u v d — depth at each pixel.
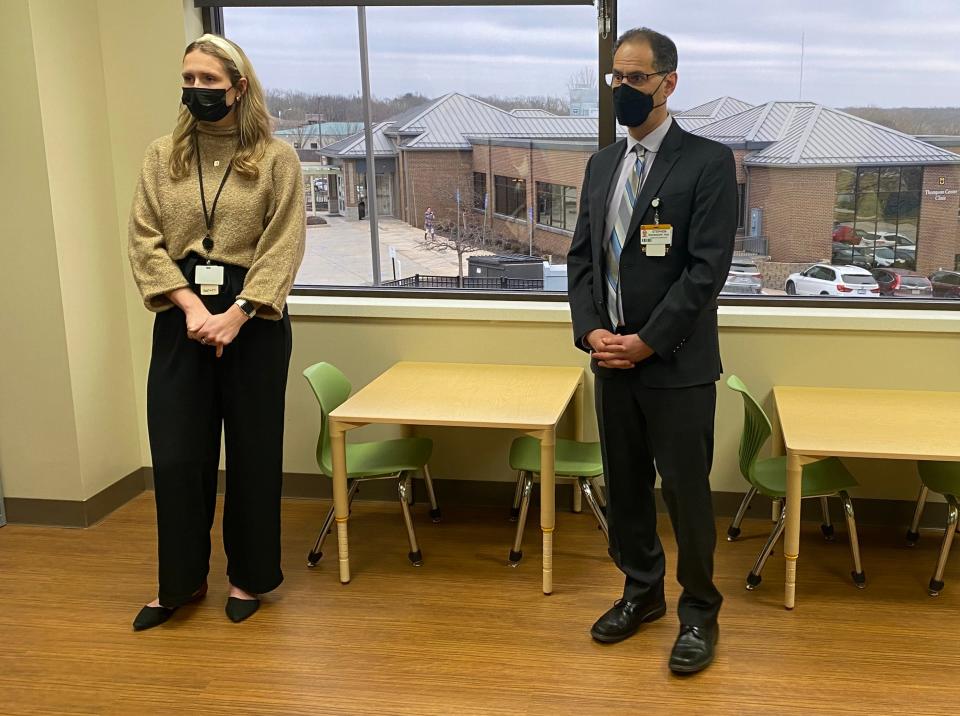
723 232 2.50
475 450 4.02
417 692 2.60
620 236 2.63
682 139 2.57
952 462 3.31
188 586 3.02
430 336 3.94
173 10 3.80
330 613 3.08
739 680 2.63
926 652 2.77
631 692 2.58
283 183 2.88
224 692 2.62
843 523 3.76
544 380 3.63
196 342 2.88
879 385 3.63
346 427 3.19
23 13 3.45
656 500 3.93
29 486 3.88
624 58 2.48
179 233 2.86
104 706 2.57
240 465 3.00
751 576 3.19
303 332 4.02
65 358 3.72
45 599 3.22
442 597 3.19
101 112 3.89
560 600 3.15
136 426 4.21
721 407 3.75
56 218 3.63
